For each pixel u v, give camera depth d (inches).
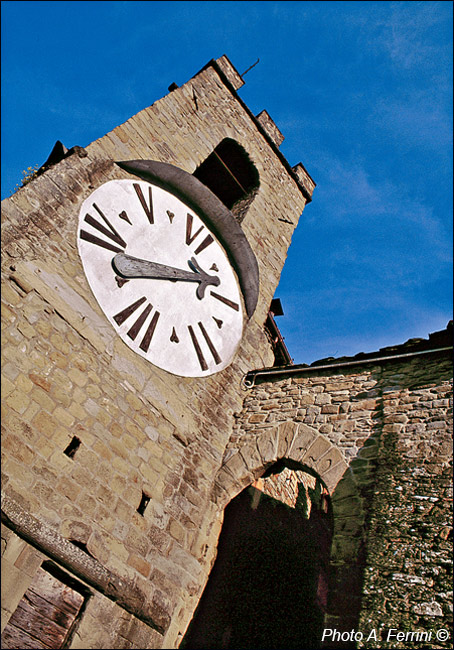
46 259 271.1
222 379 345.1
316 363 343.0
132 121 364.8
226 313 369.7
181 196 371.9
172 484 286.0
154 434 287.9
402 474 258.1
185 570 271.7
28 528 216.2
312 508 451.8
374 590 224.7
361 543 246.2
